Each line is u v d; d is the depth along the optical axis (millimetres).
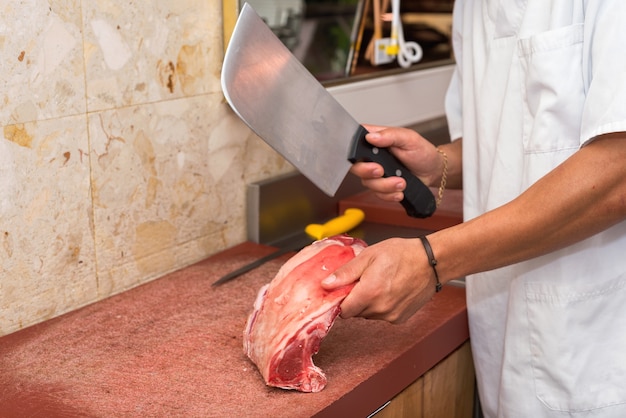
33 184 1101
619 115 883
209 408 911
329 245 1081
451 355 1226
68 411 907
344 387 961
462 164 1258
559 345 1062
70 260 1171
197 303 1211
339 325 1141
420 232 1524
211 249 1427
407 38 1915
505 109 1093
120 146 1219
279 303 986
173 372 999
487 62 1141
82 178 1168
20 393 946
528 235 952
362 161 1173
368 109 1716
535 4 1039
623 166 904
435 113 1974
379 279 960
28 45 1062
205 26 1331
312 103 1088
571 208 927
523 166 1079
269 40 1046
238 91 1000
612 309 1058
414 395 1123
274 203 1505
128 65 1209
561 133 1018
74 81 1131
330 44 1882
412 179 1202
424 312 1192
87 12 1133
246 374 995
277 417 891
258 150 1491
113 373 996
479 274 1177
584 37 979
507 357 1124
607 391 1062
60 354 1045
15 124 1063
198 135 1356
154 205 1296
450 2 1951
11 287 1096
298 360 939
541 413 1101
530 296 1081
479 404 1364
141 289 1267
